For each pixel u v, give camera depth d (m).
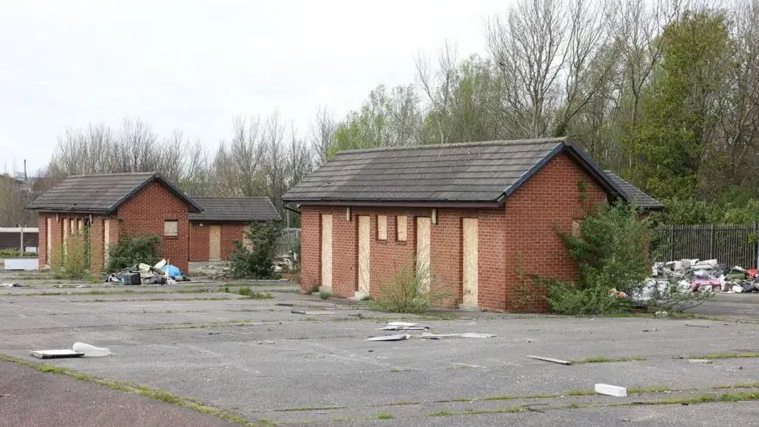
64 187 53.31
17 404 11.18
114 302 27.59
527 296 25.81
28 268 53.69
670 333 20.02
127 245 44.03
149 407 10.96
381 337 18.36
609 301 25.19
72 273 43.72
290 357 15.42
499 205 25.38
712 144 55.53
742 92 55.22
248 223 64.19
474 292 26.81
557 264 26.36
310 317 23.11
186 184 87.81
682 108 53.31
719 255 43.59
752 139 55.31
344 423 10.41
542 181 26.16
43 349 16.16
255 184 81.75
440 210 27.77
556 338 18.64
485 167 27.25
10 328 19.58
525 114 56.47
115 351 16.06
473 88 61.38
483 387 12.70
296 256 48.75
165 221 46.41
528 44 55.22
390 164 31.80
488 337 18.66
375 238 30.73
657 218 37.03
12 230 74.19
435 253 27.94
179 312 23.98
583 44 55.44
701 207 47.28
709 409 11.46
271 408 11.18
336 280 32.72
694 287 35.19
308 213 34.34
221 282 42.25
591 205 27.00
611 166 58.69
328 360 15.07
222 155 88.00
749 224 44.19
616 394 12.20
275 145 82.25
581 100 57.62
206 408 10.94
